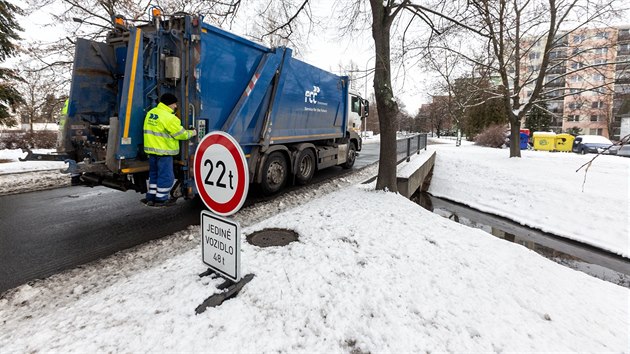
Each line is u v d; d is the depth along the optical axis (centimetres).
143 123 452
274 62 622
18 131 1761
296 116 738
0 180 812
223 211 266
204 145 275
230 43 527
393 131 673
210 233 281
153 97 456
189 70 468
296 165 755
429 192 1108
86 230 467
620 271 539
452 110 1986
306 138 795
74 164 431
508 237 695
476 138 2902
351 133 1091
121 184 483
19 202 629
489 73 1289
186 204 616
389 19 637
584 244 656
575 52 1254
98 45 526
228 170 255
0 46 1211
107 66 539
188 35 462
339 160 1002
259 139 631
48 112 1271
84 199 657
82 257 375
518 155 1352
